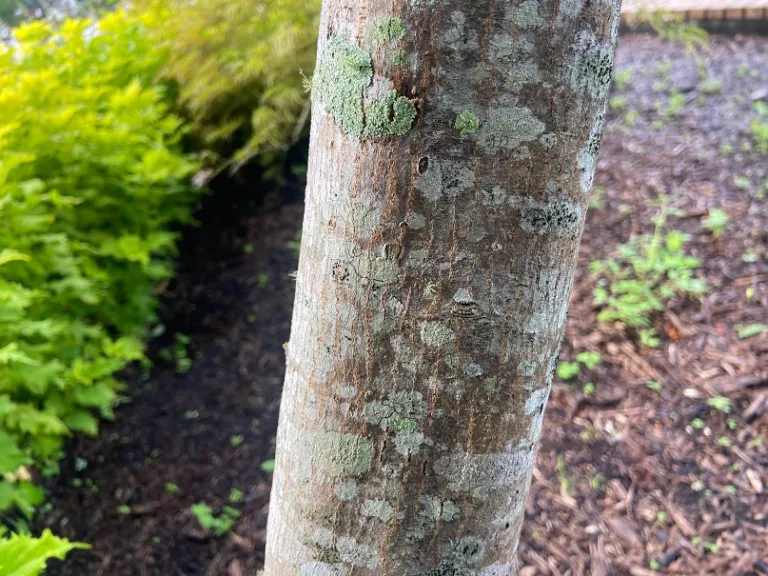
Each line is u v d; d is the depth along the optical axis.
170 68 3.62
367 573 1.04
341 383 0.92
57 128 2.84
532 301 0.87
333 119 0.81
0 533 1.82
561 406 2.63
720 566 2.00
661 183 3.91
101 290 2.89
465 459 0.95
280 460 1.09
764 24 5.93
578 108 0.78
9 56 3.23
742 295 3.02
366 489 0.97
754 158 4.00
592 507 2.23
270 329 3.29
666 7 6.37
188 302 3.48
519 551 2.10
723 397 2.55
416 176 0.78
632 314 2.95
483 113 0.75
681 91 5.07
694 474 2.30
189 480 2.55
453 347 0.86
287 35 3.30
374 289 0.85
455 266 0.82
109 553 2.27
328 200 0.85
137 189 3.07
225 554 2.26
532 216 0.81
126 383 3.00
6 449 1.94
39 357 2.38
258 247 3.79
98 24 3.81
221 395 2.95
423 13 0.71
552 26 0.72
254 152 3.58
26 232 2.53
